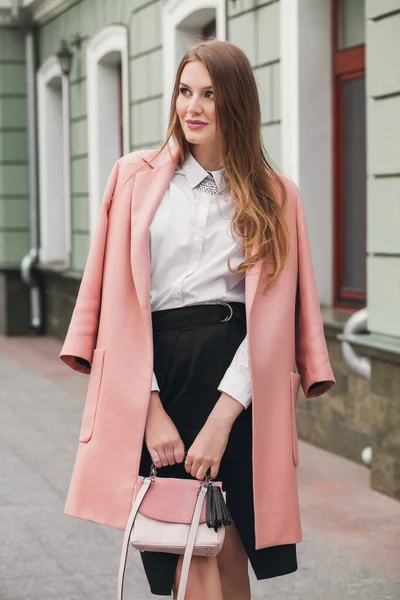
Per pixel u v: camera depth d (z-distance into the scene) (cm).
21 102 1627
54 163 1588
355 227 808
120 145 1325
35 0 1491
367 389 715
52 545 552
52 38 1512
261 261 307
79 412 977
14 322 1622
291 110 817
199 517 298
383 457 652
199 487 301
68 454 791
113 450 305
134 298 310
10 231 1630
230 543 327
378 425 653
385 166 643
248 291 307
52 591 479
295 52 807
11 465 752
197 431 307
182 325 309
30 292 1631
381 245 650
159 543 298
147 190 313
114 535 569
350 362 695
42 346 1490
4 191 1625
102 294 314
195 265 309
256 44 867
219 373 307
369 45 654
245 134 309
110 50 1247
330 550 546
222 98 304
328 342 762
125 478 303
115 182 321
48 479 707
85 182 1374
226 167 308
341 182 819
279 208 315
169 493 301
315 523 598
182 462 308
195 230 308
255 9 865
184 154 316
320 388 327
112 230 316
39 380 1177
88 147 1349
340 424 752
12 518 606
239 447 315
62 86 1574
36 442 837
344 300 826
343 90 809
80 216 1404
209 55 304
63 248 1603
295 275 319
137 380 304
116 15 1219
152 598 468
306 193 819
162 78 1073
